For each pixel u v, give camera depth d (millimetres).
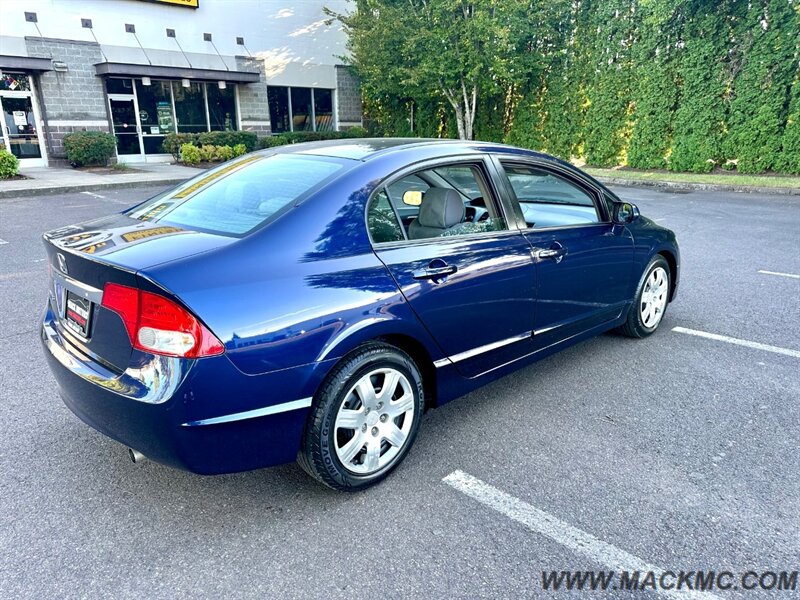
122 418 2270
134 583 2148
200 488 2740
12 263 6922
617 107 17594
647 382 3879
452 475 2844
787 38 13984
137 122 19641
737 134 15359
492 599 2094
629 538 2402
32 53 16828
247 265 2330
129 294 2211
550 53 18734
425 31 17516
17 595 2080
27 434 3184
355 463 2684
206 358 2154
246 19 21641
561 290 3633
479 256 3092
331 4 24031
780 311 5297
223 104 21766
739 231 9133
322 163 2945
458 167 3213
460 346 3068
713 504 2615
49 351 2650
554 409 3514
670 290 4906
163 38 19625
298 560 2273
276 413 2350
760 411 3477
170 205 3020
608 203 4105
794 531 2441
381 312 2611
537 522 2498
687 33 15523
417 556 2297
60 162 17953
